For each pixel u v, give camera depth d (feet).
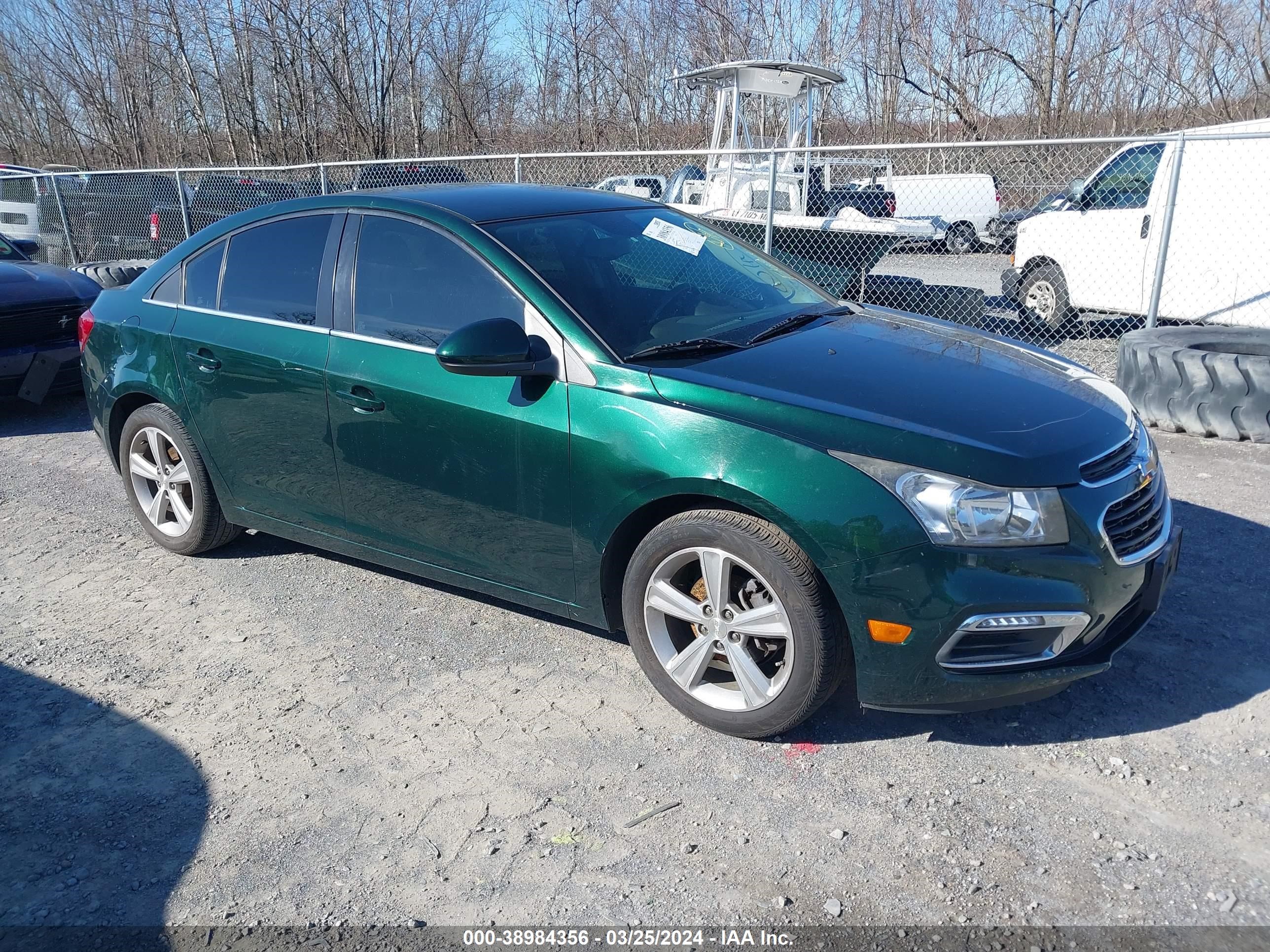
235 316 13.74
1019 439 9.34
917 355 11.25
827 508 9.07
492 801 9.50
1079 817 8.91
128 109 85.05
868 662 9.29
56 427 24.17
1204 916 7.71
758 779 9.67
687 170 43.04
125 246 43.21
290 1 76.23
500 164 46.03
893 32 72.74
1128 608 9.94
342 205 13.00
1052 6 67.82
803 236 29.94
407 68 79.25
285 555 15.62
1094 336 31.19
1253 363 19.02
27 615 13.89
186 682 11.94
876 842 8.73
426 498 11.93
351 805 9.53
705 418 9.75
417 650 12.46
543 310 10.97
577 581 11.00
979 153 37.68
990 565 8.86
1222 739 9.93
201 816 9.48
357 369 12.14
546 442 10.65
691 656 10.32
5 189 46.91
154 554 15.88
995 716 10.53
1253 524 15.30
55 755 10.55
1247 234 26.73
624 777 9.79
